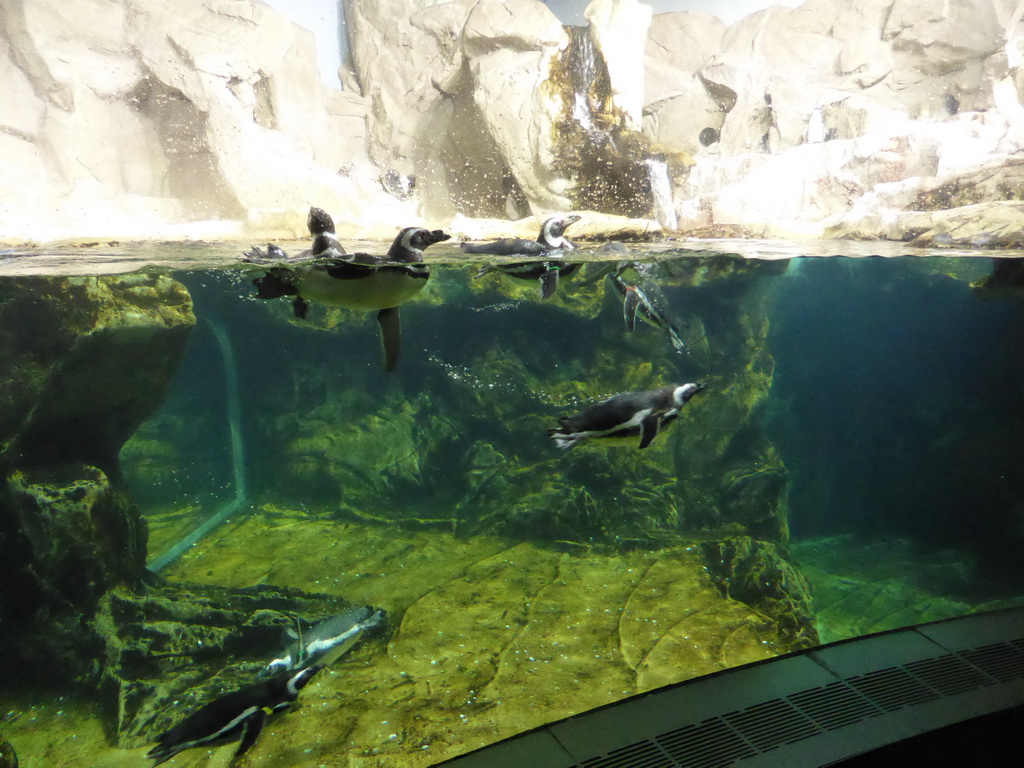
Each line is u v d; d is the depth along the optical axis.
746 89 19.84
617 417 3.14
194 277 9.83
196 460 13.91
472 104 18.66
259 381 13.28
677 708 2.76
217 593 7.61
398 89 19.41
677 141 21.11
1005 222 10.55
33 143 15.55
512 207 18.78
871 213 13.42
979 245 10.20
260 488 12.82
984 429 13.93
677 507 11.06
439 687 5.95
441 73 19.05
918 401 15.66
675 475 12.00
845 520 15.42
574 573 8.72
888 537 14.33
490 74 17.36
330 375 12.98
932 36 18.64
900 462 15.46
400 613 7.58
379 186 18.27
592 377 12.70
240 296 12.06
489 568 8.93
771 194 16.31
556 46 17.55
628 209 16.91
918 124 17.08
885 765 2.53
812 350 18.34
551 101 17.19
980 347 14.88
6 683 6.57
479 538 10.23
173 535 11.24
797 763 2.48
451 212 18.94
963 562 12.48
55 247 10.30
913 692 2.91
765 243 12.18
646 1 21.55
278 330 12.63
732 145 19.98
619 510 10.70
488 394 12.30
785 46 20.16
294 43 18.27
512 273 5.41
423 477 12.21
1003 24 17.81
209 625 6.98
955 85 18.64
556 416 11.91
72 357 6.65
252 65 16.81
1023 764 2.66
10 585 6.64
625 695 5.82
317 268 3.37
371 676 6.15
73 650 6.71
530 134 17.03
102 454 7.64
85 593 6.79
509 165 17.48
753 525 11.45
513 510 10.39
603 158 16.78
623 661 6.49
